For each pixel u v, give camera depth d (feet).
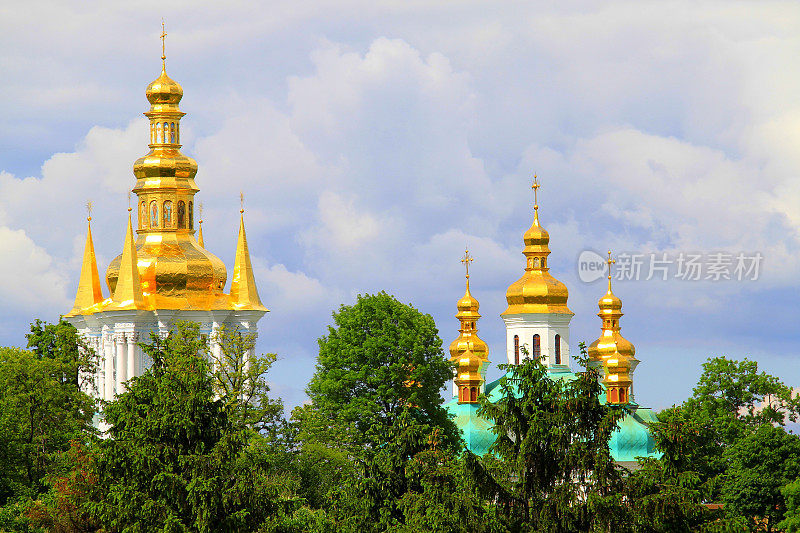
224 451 601.62
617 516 557.33
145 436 609.42
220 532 595.06
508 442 577.84
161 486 597.52
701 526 566.36
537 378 583.17
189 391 617.62
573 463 568.82
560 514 562.25
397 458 622.54
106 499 609.83
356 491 621.31
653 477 575.38
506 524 566.36
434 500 576.20
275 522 606.55
